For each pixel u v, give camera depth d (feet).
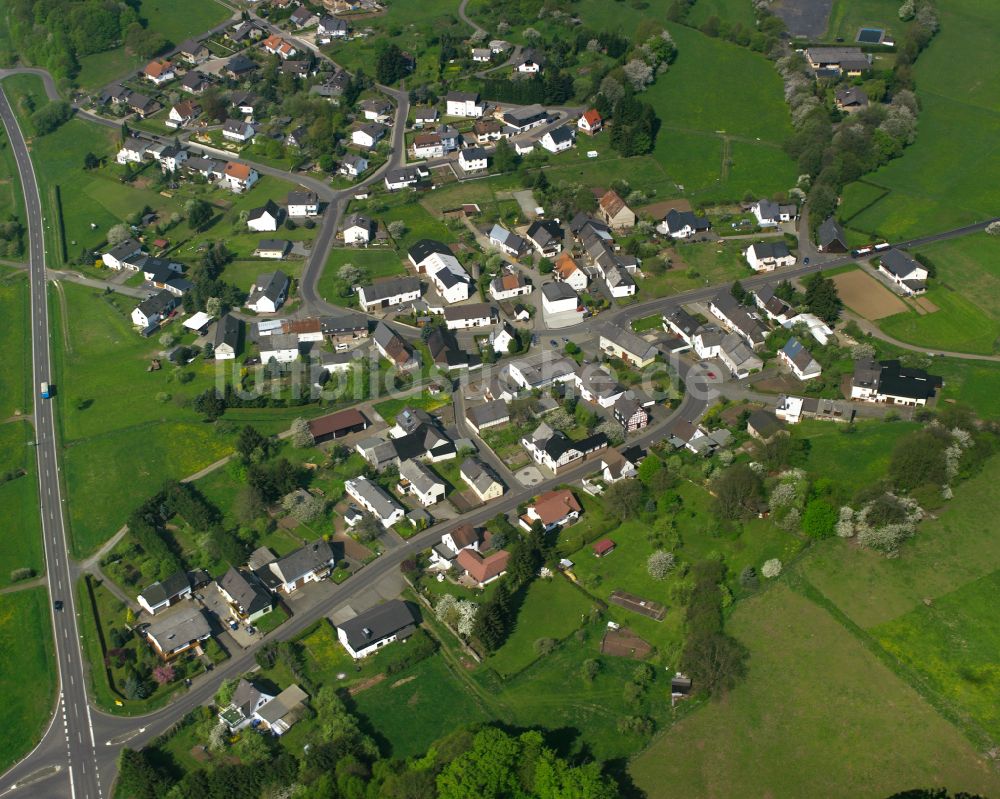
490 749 450.71
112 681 528.22
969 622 512.22
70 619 571.28
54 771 489.26
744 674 500.33
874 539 548.72
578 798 431.43
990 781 446.19
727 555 567.59
